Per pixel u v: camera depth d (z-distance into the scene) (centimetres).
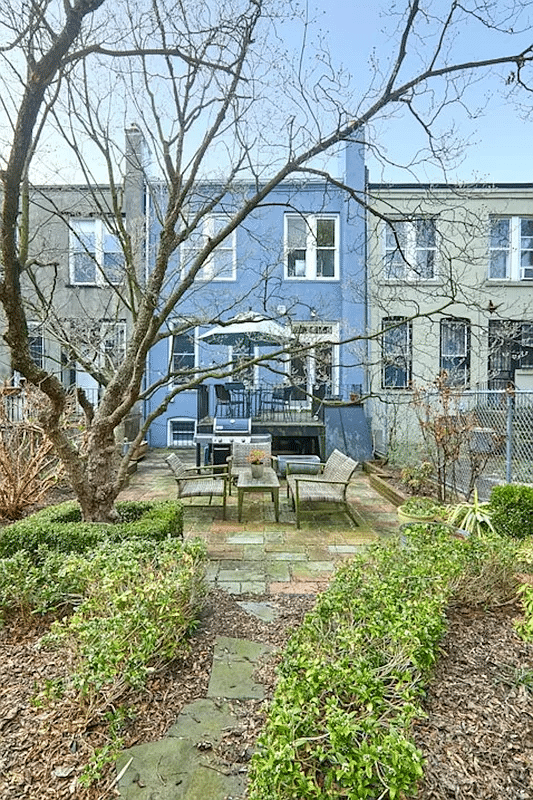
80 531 376
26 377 369
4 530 388
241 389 1052
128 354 458
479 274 1141
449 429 620
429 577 296
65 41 284
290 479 661
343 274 1135
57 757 195
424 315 482
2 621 289
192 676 255
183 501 686
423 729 205
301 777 154
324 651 227
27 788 181
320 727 173
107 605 258
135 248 745
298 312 1148
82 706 213
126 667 220
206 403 984
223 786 184
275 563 443
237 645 288
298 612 335
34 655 268
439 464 639
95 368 536
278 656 272
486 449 669
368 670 203
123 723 215
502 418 728
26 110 296
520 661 258
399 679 207
